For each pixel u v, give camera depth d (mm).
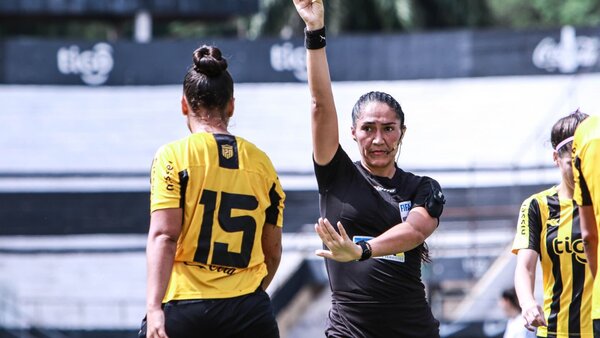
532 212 22984
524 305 21781
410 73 63656
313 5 19156
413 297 20047
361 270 19859
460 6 97250
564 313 22609
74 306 62875
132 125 65062
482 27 99062
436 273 58625
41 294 63344
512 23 125250
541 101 62562
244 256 18250
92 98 65125
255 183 18516
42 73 65125
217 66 18609
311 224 62969
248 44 64688
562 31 62719
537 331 23172
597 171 18500
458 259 59031
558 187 23172
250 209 18375
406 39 63656
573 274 22484
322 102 19328
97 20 83062
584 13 119688
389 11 93875
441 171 62625
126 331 62781
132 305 62969
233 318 17922
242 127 64250
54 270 63656
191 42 65250
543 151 61656
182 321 17766
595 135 18641
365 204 19594
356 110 19922
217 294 17906
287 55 64375
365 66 63969
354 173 19875
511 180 61688
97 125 65062
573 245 22438
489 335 53625
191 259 17984
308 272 61062
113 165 64750
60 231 64062
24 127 64875
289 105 64188
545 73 62750
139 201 64500
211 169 18141
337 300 20266
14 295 63125
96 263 63812
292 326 59344
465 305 54938
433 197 19359
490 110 62812
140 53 65375
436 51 63500
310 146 63906
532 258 22578
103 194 64438
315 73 19250
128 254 63969
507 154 62281
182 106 19047
